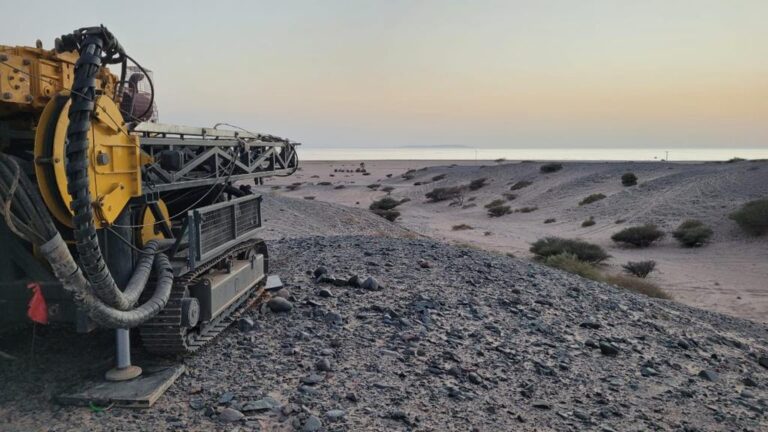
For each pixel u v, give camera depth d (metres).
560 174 67.31
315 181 100.25
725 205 40.25
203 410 4.86
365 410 5.14
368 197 71.38
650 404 6.43
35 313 4.78
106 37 4.32
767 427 6.12
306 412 4.95
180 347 5.56
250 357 6.20
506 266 14.06
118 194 4.73
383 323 7.90
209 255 5.93
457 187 71.12
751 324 13.75
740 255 29.73
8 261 4.87
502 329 8.46
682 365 8.28
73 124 3.87
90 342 6.24
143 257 5.16
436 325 8.16
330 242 15.30
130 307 4.57
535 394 6.17
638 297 14.27
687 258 30.00
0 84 4.04
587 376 7.05
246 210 7.53
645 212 43.31
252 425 4.65
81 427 4.43
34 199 4.07
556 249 29.45
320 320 7.78
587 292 12.54
